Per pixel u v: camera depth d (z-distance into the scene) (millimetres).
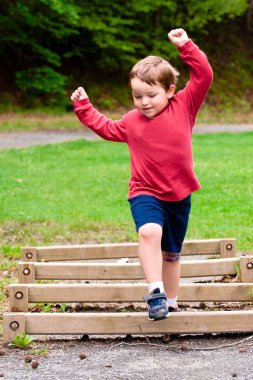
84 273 7859
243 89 45250
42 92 39719
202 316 6109
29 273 7812
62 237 11844
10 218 13445
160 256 5887
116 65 42156
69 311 7574
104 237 11711
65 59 42719
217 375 5234
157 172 6000
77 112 6242
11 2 38500
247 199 15352
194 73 5988
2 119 35812
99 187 17391
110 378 5195
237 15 46688
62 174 19578
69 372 5344
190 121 6102
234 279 8391
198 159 22719
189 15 42719
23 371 5387
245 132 32406
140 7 39781
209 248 8641
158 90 5891
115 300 6777
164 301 5754
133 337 6305
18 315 6094
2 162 21875
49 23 37656
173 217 6188
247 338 6113
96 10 40094
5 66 40625
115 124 6172
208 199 15352
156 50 42344
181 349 5875
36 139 29391
